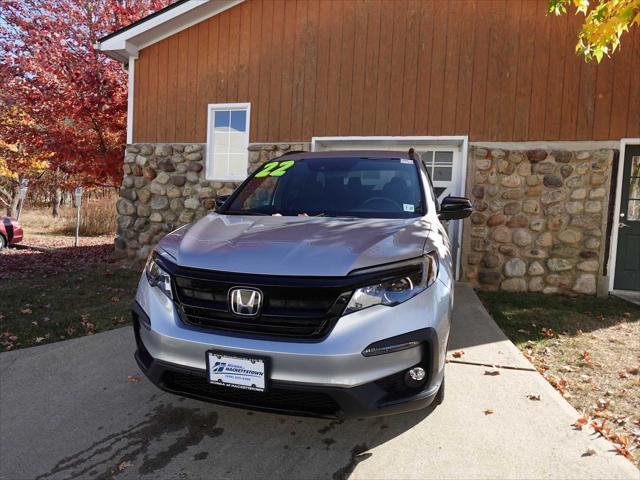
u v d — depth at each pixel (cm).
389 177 361
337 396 217
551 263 680
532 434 275
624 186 673
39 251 1128
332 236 259
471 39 698
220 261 241
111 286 685
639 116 648
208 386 239
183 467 246
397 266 236
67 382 347
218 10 803
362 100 745
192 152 827
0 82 1081
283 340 221
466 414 298
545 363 406
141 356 266
